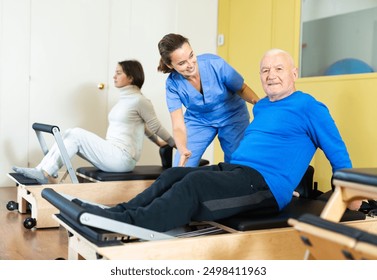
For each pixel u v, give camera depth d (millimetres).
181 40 2205
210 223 1835
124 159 2885
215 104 2590
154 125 2957
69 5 3994
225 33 4414
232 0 4328
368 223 1816
